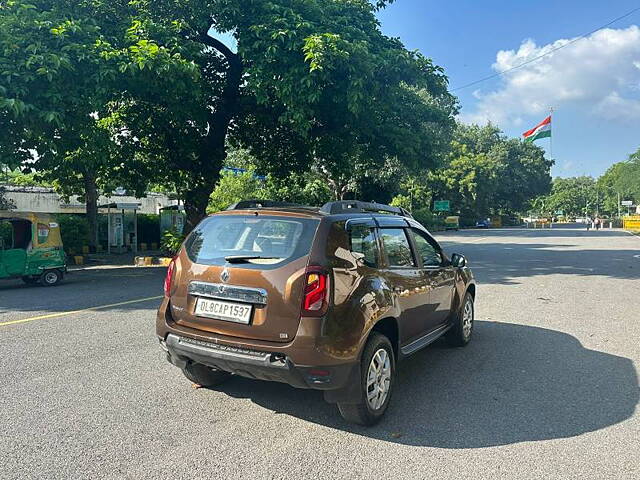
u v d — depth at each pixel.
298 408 4.26
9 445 3.51
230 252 3.97
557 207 138.25
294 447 3.55
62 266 12.45
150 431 3.77
